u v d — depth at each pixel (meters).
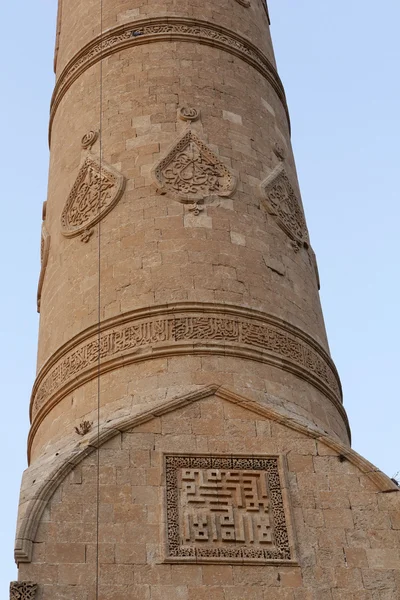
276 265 20.19
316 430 16.81
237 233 20.03
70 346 18.98
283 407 17.61
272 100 24.34
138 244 19.58
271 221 20.94
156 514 15.30
